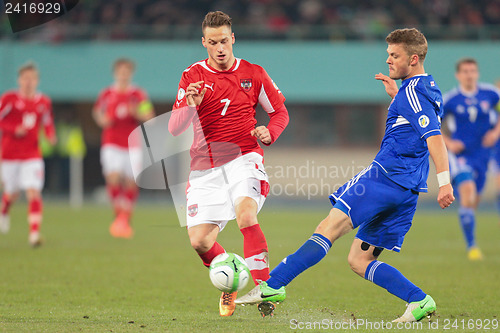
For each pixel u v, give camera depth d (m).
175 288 22.50
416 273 25.77
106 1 78.25
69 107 76.25
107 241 37.81
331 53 73.62
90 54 73.50
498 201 41.09
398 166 16.00
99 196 72.69
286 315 17.64
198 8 79.00
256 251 16.86
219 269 15.74
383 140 16.50
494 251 33.69
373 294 21.34
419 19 78.06
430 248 35.03
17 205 67.88
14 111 35.28
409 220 16.61
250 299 15.48
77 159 70.25
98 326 15.77
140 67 73.56
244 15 78.50
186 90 17.17
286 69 73.69
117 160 41.44
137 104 41.62
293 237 39.22
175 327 15.71
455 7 79.25
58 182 75.81
